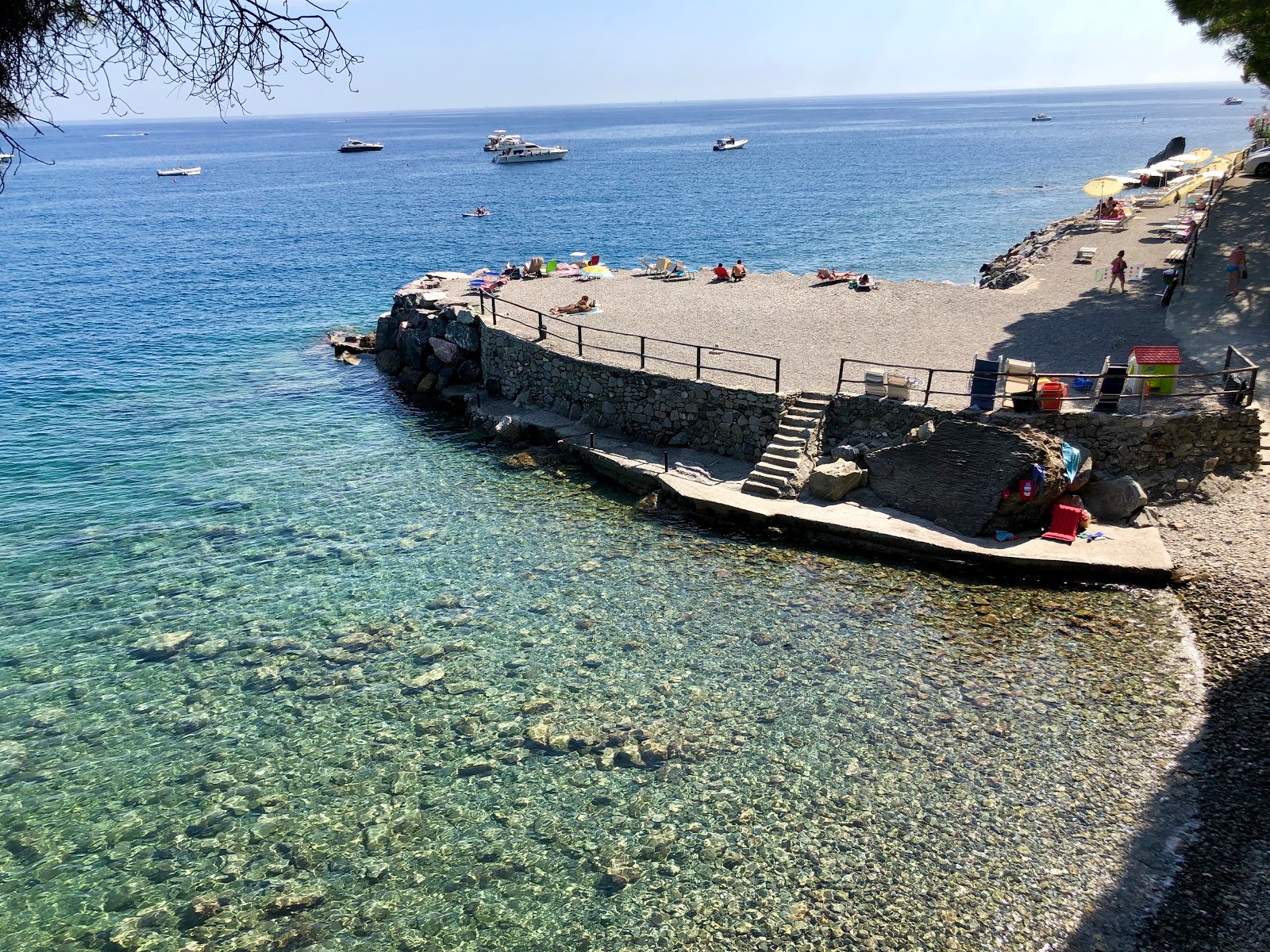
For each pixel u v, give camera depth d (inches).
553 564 788.6
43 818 509.0
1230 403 804.0
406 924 432.8
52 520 900.0
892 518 793.6
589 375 1055.0
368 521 890.1
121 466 1046.4
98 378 1408.7
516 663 641.0
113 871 472.1
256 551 830.5
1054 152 5580.7
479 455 1058.7
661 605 712.4
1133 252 1493.6
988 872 445.4
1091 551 716.0
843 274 1445.6
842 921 420.8
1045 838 465.1
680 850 468.1
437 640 674.8
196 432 1159.6
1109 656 612.1
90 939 431.8
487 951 416.2
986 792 498.0
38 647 676.7
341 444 1111.0
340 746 561.9
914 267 2110.0
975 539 752.3
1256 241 1338.6
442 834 487.8
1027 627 652.1
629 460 952.9
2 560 814.5
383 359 1416.1
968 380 928.3
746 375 946.7
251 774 540.1
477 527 871.1
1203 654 604.7
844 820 482.6
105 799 523.2
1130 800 486.9
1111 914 419.2
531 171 5821.9
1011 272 1446.9
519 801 508.1
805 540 800.9
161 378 1405.0
